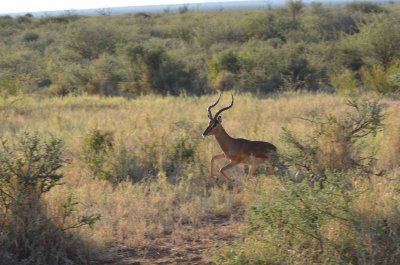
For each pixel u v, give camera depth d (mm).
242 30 84312
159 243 13609
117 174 19547
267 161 18594
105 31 76312
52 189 14211
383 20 53656
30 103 39281
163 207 16141
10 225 12062
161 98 43219
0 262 11484
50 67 57438
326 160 17109
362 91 42906
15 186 12344
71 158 21266
